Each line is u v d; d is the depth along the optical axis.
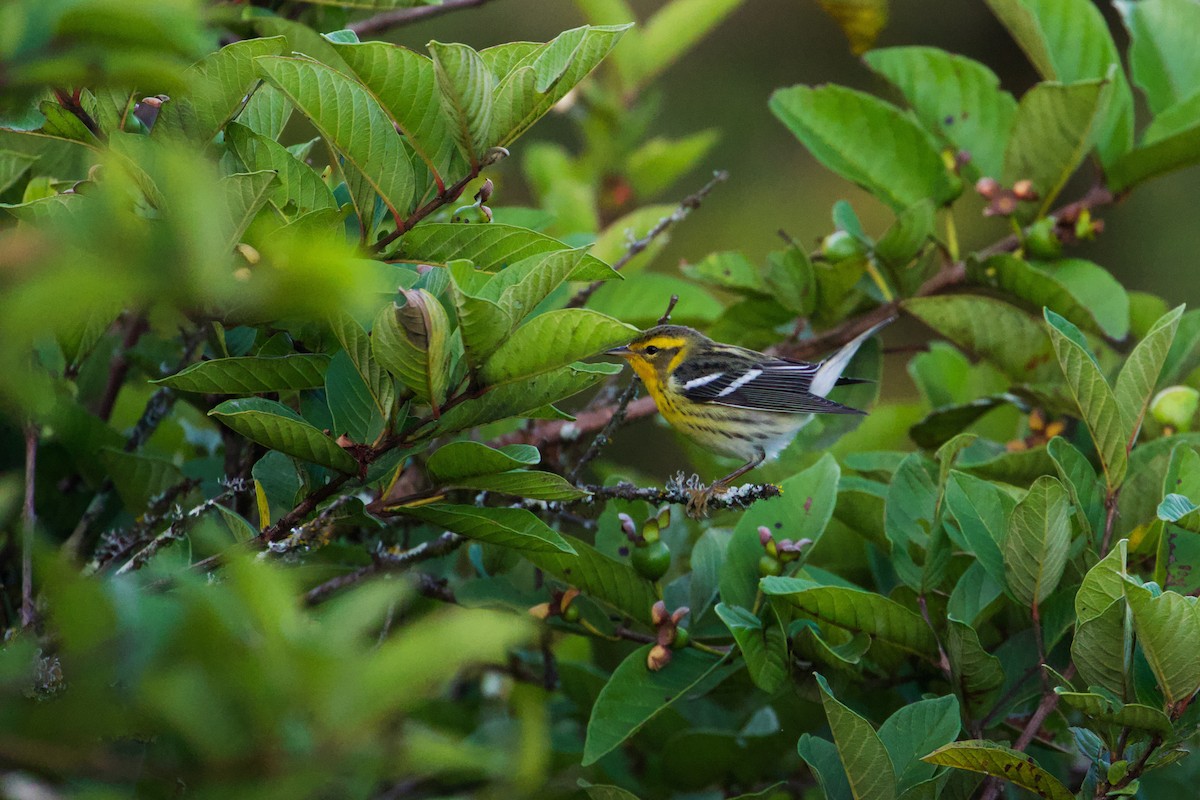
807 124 10.55
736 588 7.47
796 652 7.27
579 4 13.41
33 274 3.00
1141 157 9.92
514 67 6.21
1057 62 10.52
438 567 8.98
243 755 3.17
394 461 5.85
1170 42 10.86
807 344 10.75
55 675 4.63
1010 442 10.33
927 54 10.71
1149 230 20.00
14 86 3.17
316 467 6.05
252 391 6.07
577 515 8.62
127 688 3.56
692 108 21.23
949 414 9.88
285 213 6.42
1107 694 6.18
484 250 6.29
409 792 6.50
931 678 7.53
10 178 7.57
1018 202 10.17
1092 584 6.05
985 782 7.36
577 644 10.02
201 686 3.14
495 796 3.76
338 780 3.58
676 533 9.32
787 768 8.61
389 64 5.62
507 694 9.96
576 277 6.37
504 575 8.23
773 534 7.62
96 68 3.15
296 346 6.51
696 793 8.66
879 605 6.84
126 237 3.05
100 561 7.07
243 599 3.24
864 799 6.14
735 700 9.31
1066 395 9.25
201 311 5.83
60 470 8.57
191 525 6.17
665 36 13.55
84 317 7.11
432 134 5.93
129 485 7.75
